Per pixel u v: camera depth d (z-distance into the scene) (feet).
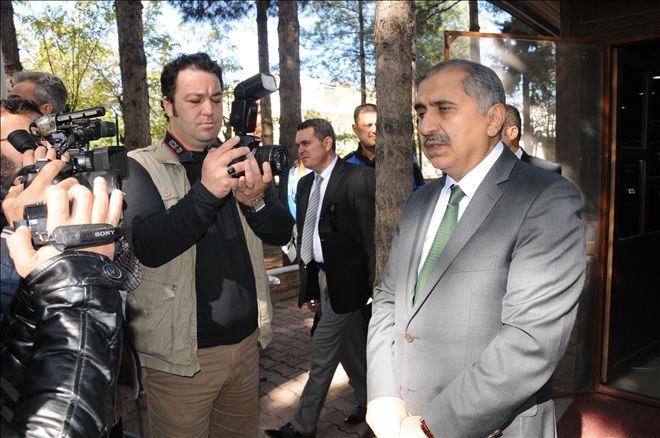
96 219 3.12
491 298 5.01
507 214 5.09
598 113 11.91
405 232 6.20
